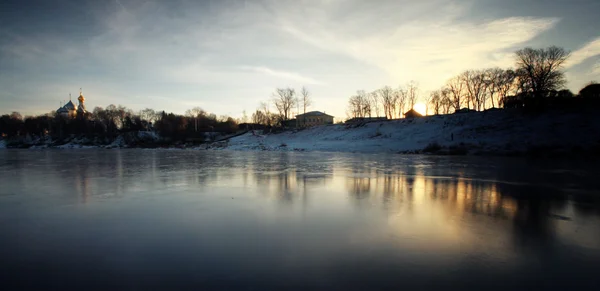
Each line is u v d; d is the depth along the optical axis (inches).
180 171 945.5
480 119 2303.2
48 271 244.8
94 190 604.7
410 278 232.4
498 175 833.5
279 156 1736.0
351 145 2351.1
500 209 449.4
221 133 3816.4
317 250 288.2
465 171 929.5
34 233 339.6
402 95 4030.5
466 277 234.8
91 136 4114.2
